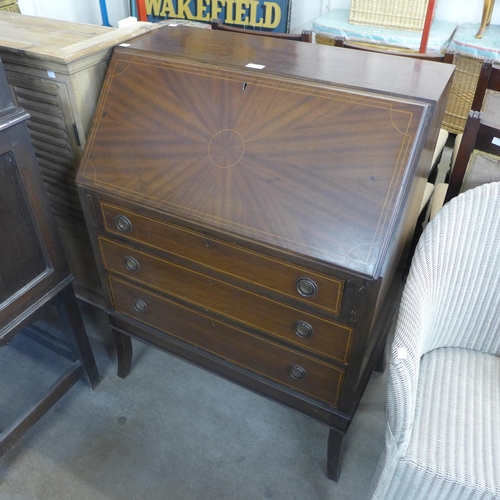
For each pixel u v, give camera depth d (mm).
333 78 1063
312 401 1253
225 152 1074
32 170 1164
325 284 1004
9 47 1270
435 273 1072
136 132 1171
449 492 978
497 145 1310
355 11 2912
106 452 1479
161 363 1751
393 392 913
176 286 1289
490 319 1168
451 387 1137
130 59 1225
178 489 1392
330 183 980
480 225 1069
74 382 1567
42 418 1564
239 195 1047
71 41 1315
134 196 1150
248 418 1575
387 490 1041
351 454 1474
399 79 1077
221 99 1100
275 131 1041
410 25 2807
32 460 1456
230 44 1302
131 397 1635
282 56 1212
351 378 1136
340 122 997
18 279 1235
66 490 1387
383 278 993
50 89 1307
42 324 1884
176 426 1552
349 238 950
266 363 1282
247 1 3260
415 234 1827
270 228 1010
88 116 1333
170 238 1183
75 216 1621
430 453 995
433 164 1951
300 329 1126
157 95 1164
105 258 1383
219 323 1286
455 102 2840
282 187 1014
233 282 1155
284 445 1501
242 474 1427
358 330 1035
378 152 960
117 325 1561
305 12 3379
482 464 982
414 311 980
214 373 1451
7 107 1052
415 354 921
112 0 3955
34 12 3635
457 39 2703
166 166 1128
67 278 1374
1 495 1370
